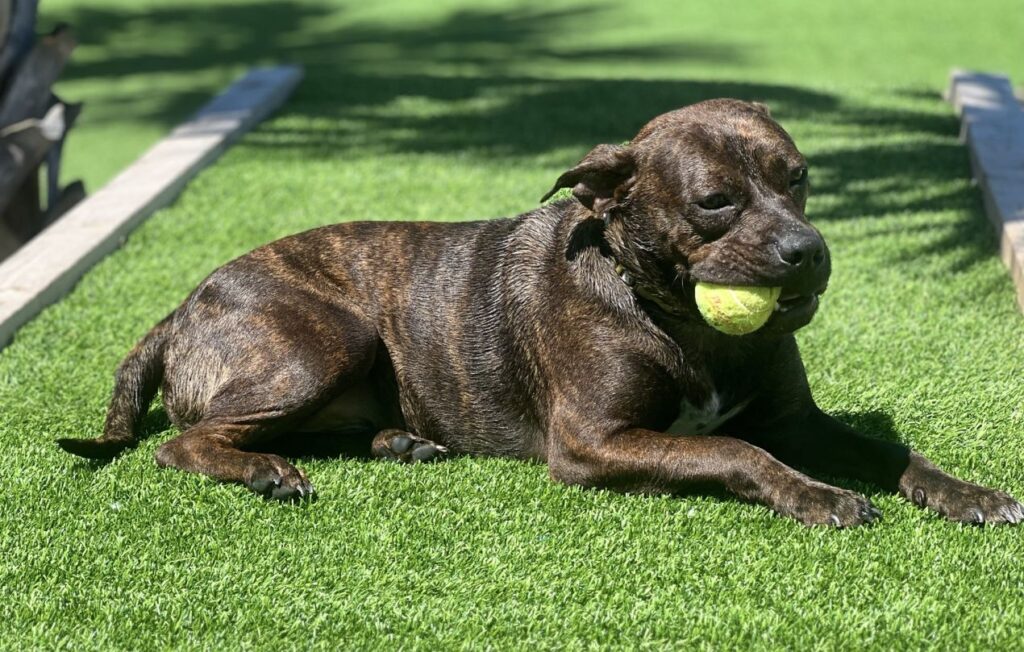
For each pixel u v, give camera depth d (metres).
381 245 1.82
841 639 1.41
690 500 1.63
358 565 1.54
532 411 1.74
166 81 5.77
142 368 1.82
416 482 1.70
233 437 1.73
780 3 7.05
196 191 2.75
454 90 3.73
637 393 1.66
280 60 6.14
